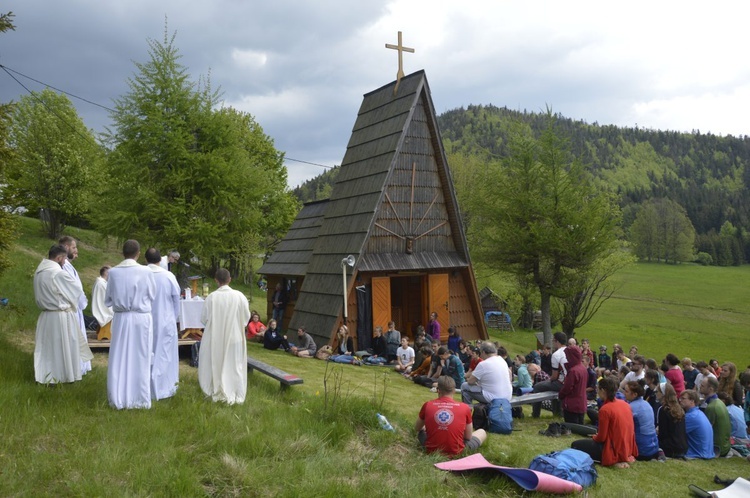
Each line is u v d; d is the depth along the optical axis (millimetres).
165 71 18859
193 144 19516
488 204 30438
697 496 7035
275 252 25078
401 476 6254
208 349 8109
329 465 6125
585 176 29359
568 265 28891
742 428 10258
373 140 20625
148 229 18719
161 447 5906
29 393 7070
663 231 120500
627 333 53594
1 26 11055
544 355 16625
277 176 46406
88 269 29391
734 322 61500
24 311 13133
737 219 162000
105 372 9352
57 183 31453
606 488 6848
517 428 10344
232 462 5668
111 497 4836
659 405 10586
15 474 5008
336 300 18203
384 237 19203
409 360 16031
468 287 20953
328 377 13023
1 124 11750
